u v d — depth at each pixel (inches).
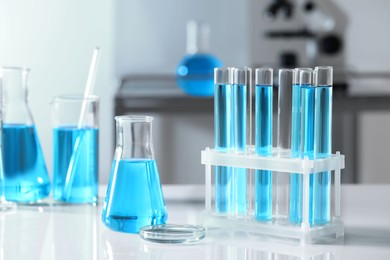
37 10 143.1
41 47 143.6
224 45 176.9
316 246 51.6
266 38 164.2
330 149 54.9
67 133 65.7
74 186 65.5
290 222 54.2
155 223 55.6
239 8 176.4
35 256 48.8
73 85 144.7
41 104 143.9
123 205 54.9
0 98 64.1
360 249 50.8
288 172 54.1
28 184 65.4
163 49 176.9
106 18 144.9
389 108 143.3
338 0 178.7
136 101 141.9
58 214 61.4
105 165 150.3
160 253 49.5
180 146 179.3
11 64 143.3
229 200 56.4
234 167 56.2
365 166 180.9
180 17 176.6
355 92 146.0
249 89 56.4
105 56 145.9
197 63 148.8
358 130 173.9
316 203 53.9
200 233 52.9
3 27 142.6
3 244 51.8
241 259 48.2
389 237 54.1
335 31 162.6
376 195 69.7
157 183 56.4
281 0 158.7
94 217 60.4
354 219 59.8
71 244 51.8
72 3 143.8
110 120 148.8
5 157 65.1
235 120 56.0
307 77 53.2
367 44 179.5
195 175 180.1
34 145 66.1
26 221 58.8
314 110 53.5
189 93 147.5
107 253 49.5
